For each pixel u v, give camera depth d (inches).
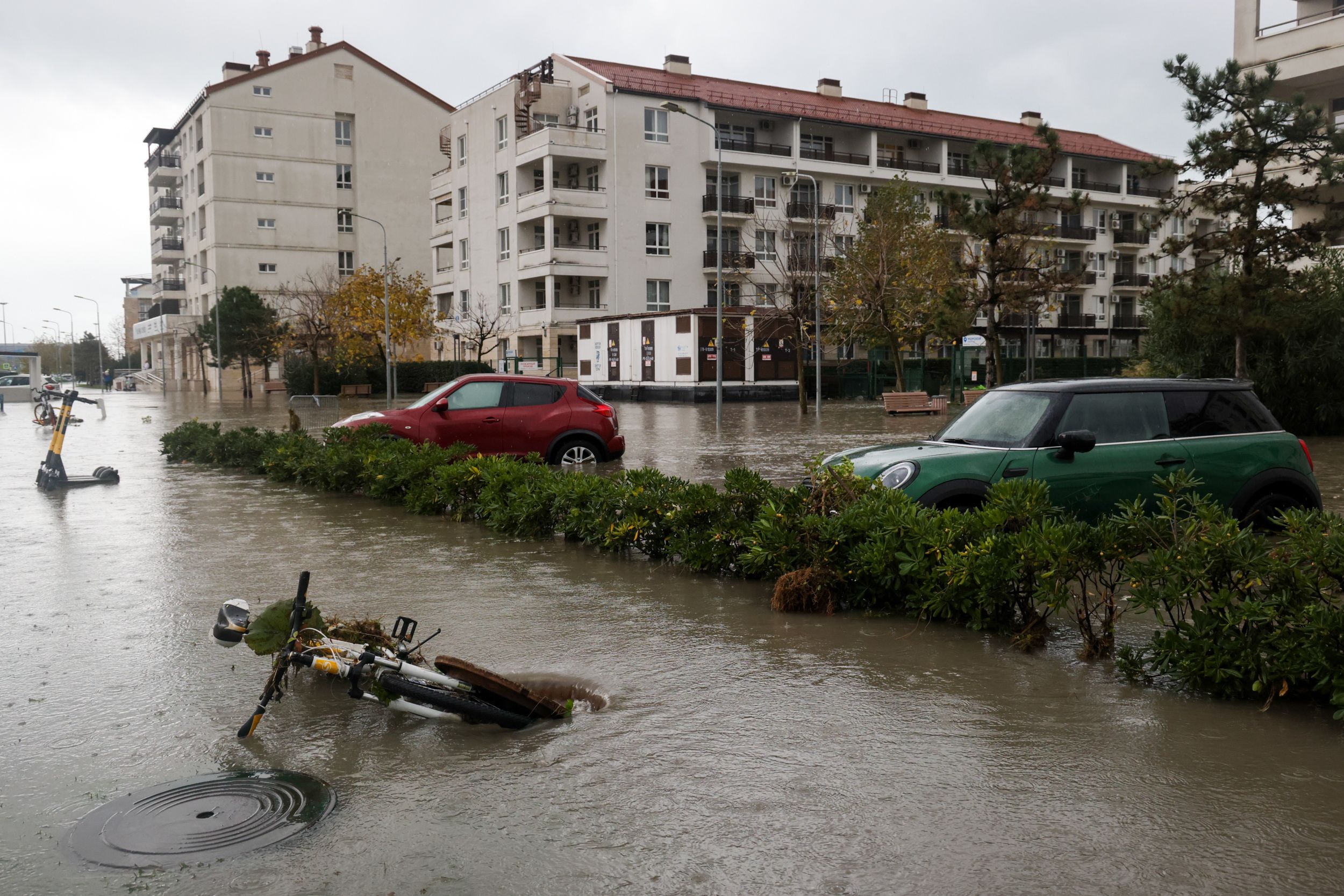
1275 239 832.3
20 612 260.2
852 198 2281.0
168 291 3280.0
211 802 141.8
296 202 2834.6
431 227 2947.8
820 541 265.6
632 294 2043.6
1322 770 151.2
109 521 422.0
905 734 167.2
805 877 119.4
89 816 137.9
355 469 507.2
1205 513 198.5
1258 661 180.7
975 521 242.8
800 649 221.8
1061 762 154.9
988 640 229.9
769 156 2140.7
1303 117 800.3
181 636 234.8
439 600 271.4
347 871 121.6
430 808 139.3
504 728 172.1
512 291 2117.4
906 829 131.7
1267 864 122.1
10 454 780.0
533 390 610.2
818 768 152.4
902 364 1717.5
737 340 1672.0
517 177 2068.2
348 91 2866.6
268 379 2706.7
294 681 200.1
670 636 233.9
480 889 117.1
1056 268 1192.2
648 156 2037.4
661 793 143.6
